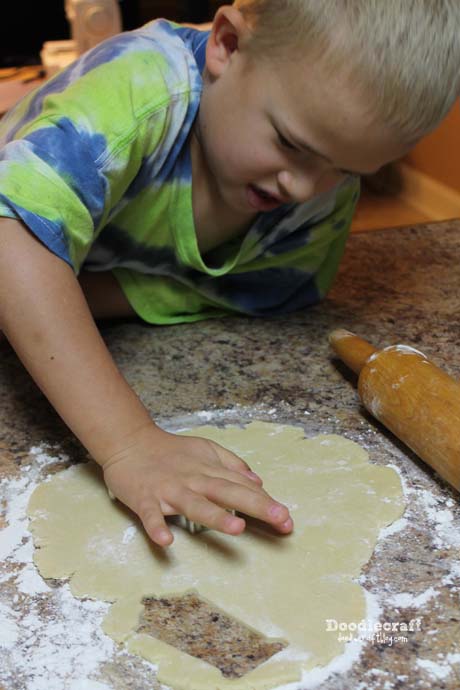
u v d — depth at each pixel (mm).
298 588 695
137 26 2760
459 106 2508
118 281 1156
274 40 837
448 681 608
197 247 1104
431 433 799
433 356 1068
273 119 857
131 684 620
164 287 1171
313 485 821
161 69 966
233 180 948
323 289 1231
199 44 1015
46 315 811
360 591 690
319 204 1125
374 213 2795
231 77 911
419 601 683
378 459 874
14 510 809
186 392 1005
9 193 829
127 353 1103
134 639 653
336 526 765
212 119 941
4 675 627
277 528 733
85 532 768
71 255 870
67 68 1041
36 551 750
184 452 787
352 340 1014
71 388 802
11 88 2334
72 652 647
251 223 1137
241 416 959
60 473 851
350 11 788
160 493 745
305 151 858
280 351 1102
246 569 718
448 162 2646
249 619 666
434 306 1217
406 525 773
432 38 798
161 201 1054
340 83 796
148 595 698
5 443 911
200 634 663
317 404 978
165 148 999
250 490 735
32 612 687
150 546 748
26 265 820
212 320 1202
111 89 932
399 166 2893
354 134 820
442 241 1460
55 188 849
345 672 619
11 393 1007
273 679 611
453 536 758
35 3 2799
